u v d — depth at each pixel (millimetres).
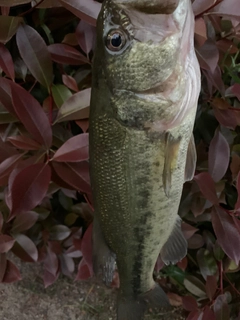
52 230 462
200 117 418
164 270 500
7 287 492
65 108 340
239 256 368
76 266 510
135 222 287
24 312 480
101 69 242
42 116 328
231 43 376
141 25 224
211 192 369
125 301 348
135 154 258
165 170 256
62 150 328
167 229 301
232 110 385
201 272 464
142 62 231
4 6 315
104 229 299
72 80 362
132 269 321
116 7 225
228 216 375
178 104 241
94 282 511
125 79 236
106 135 256
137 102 241
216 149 388
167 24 224
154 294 349
